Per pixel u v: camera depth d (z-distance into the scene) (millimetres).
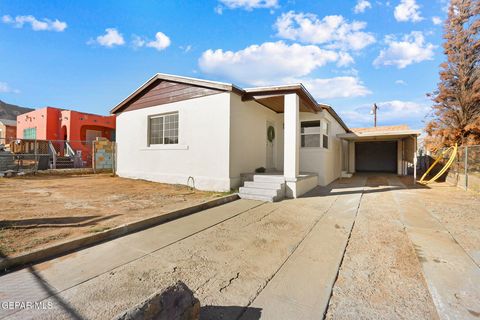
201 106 8508
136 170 10938
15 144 17375
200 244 3688
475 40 16438
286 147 7797
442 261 3166
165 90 9648
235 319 2025
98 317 1986
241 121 8469
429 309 2186
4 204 5699
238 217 5242
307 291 2463
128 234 4062
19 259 2824
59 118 19750
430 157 17031
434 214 5645
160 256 3230
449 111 16906
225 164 7898
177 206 5754
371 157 20891
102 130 21344
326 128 11305
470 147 9484
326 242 3855
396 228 4598
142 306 1600
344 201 7125
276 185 7477
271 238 4008
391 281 2684
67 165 16266
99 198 6711
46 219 4488
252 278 2711
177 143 9359
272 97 8203
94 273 2725
